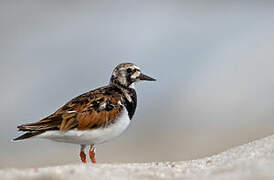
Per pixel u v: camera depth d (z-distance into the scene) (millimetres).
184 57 24062
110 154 14430
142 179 6250
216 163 7125
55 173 6121
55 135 8008
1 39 25422
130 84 9078
